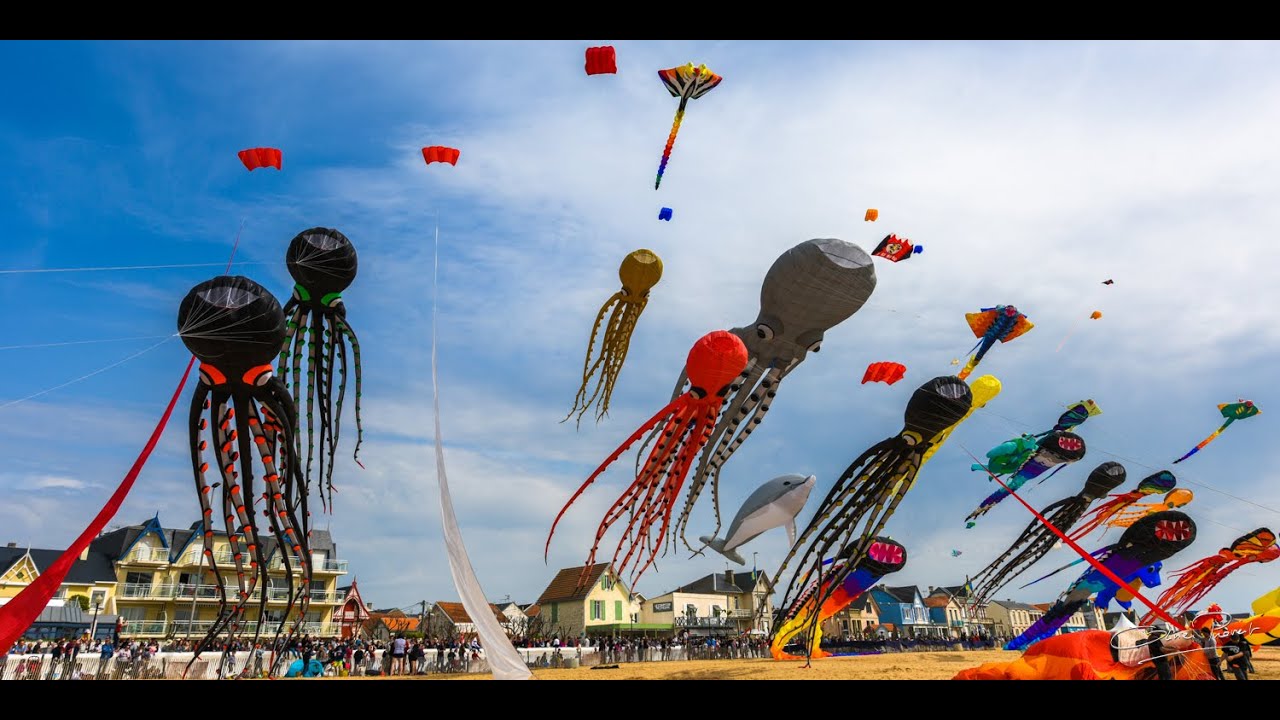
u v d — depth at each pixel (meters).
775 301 17.95
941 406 16.98
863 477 18.45
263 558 15.01
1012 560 29.75
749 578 65.06
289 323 16.05
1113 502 28.11
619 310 17.95
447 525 16.61
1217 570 25.53
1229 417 23.19
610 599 53.62
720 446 19.02
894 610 73.44
